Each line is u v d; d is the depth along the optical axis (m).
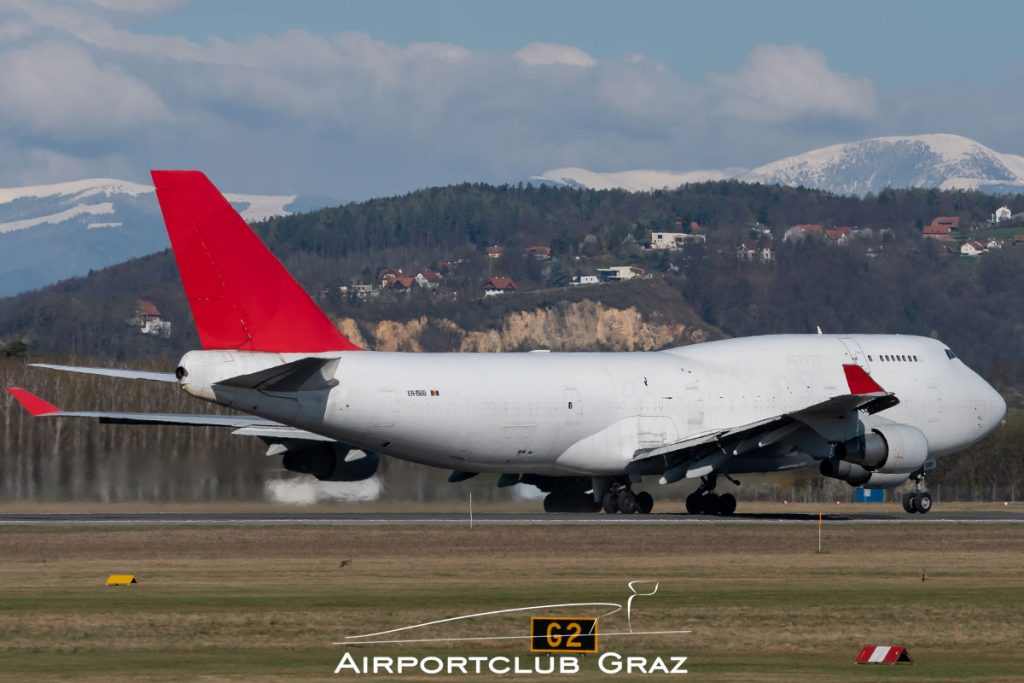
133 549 114.25
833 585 95.81
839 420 148.88
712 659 70.81
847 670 67.50
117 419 145.88
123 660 68.88
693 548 118.94
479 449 148.12
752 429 147.62
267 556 110.56
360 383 141.25
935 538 130.00
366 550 114.81
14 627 77.12
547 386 150.00
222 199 135.88
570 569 103.31
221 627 77.56
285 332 139.62
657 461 153.75
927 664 69.38
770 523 140.12
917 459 149.88
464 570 102.31
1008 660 70.69
